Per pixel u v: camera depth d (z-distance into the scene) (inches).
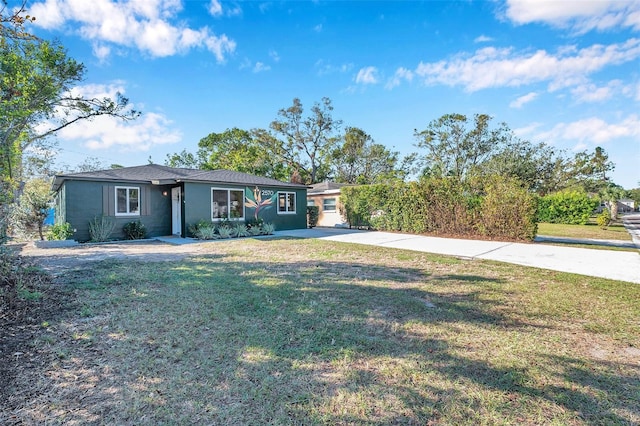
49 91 360.8
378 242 434.9
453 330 134.7
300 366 104.0
